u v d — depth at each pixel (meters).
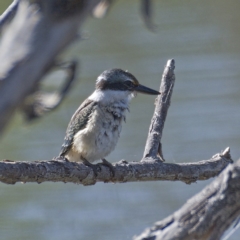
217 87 25.25
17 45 3.65
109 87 11.31
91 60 27.77
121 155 21.27
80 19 3.71
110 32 29.94
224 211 5.28
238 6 32.09
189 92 25.44
